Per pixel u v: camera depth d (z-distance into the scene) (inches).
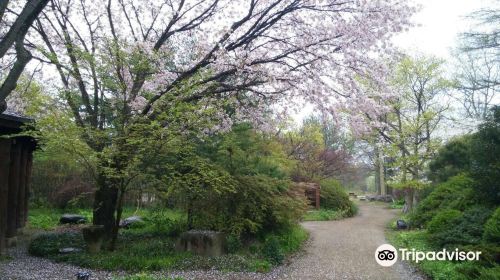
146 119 339.0
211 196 391.2
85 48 414.9
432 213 529.3
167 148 331.6
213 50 386.0
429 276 295.6
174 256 332.5
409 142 755.4
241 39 394.6
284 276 303.7
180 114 337.1
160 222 438.0
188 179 353.7
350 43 367.6
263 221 402.9
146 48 381.7
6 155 345.1
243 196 387.5
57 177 753.6
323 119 393.4
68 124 322.7
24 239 437.7
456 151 641.6
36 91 466.0
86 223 590.2
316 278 299.6
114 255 326.6
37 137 326.3
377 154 883.4
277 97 412.8
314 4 372.5
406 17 360.2
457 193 483.2
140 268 303.7
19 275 275.4
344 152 1153.4
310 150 1017.5
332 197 874.1
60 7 431.5
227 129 413.7
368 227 634.8
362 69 373.1
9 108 447.2
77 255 328.2
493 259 266.2
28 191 515.5
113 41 347.3
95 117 383.2
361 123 396.2
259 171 427.5
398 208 1026.1
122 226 507.5
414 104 773.3
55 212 710.5
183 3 430.9
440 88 758.5
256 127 446.0
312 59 372.2
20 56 210.4
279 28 398.0
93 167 337.4
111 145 333.4
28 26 218.4
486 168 373.7
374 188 2128.4
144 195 454.9
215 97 400.2
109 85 347.9
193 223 406.0
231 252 364.8
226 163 404.2
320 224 680.4
